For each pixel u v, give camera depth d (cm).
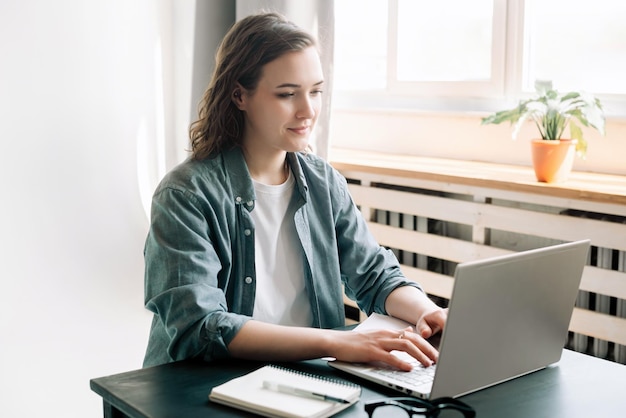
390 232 256
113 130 254
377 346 135
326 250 170
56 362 250
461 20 267
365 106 296
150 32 258
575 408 122
